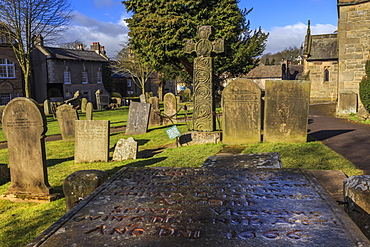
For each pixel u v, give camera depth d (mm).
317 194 2936
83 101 31719
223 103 10148
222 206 2701
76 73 41531
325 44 32625
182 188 3195
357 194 3119
